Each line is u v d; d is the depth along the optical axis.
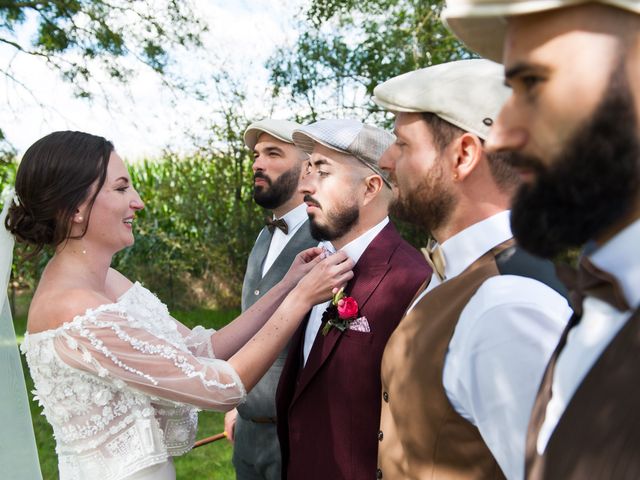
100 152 1.67
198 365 1.65
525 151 0.67
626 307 0.67
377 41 8.12
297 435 1.83
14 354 1.92
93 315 1.57
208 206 9.24
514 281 1.00
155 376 1.59
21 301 9.27
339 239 1.90
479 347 0.95
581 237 0.66
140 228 9.77
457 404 1.03
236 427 2.62
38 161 1.63
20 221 1.66
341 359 1.74
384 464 1.21
